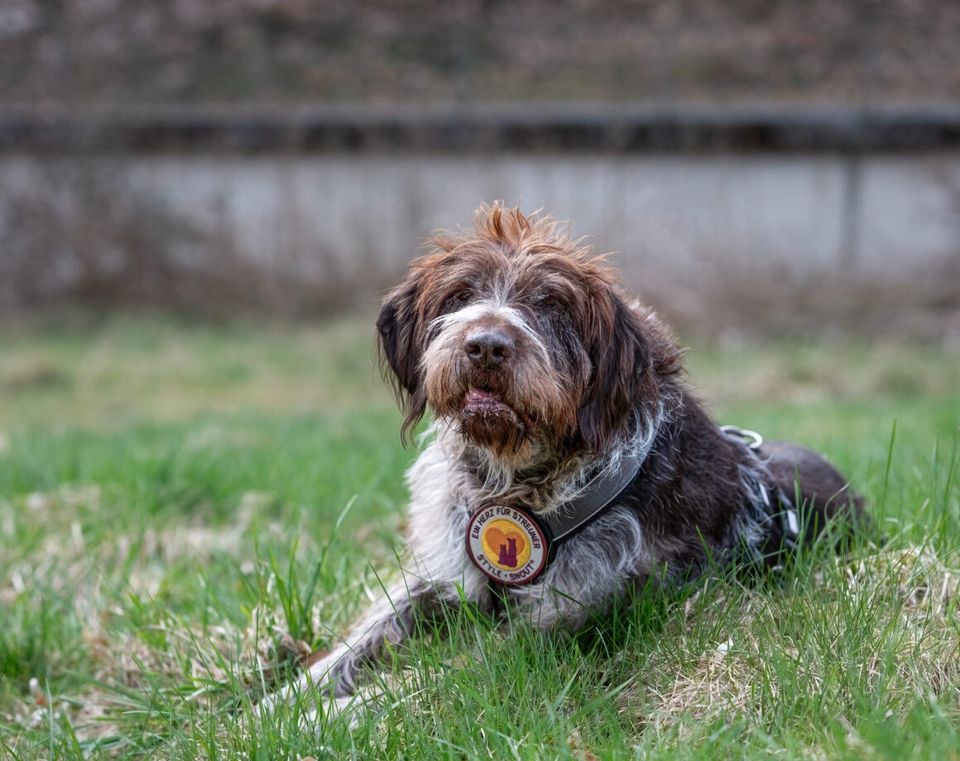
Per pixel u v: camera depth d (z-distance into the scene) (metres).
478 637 4.52
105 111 25.05
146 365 19.44
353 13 28.56
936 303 21.69
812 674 4.20
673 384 5.05
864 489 6.40
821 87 25.83
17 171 24.36
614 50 27.31
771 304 21.58
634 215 23.50
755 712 4.08
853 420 11.92
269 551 5.80
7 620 5.91
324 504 7.44
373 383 18.00
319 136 24.55
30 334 21.91
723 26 27.80
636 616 4.65
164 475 8.16
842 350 19.28
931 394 16.38
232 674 4.80
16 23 27.66
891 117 23.69
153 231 24.17
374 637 5.06
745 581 4.96
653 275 22.14
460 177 24.08
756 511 5.23
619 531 4.78
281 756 4.09
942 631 4.48
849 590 4.73
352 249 23.69
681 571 4.83
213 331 22.28
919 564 4.96
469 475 5.00
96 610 6.05
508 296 4.73
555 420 4.57
